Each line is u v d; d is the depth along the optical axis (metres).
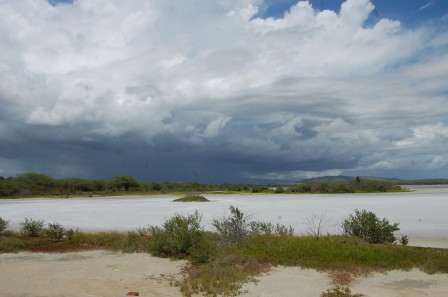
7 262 13.33
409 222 22.89
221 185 108.94
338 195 65.69
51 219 28.64
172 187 103.50
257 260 12.14
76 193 89.38
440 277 10.41
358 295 9.04
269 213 29.66
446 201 42.56
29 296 9.38
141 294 9.53
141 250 14.95
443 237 17.12
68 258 13.94
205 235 15.39
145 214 31.56
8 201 62.44
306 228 20.62
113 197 72.44
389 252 12.27
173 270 11.97
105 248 15.55
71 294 9.55
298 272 11.05
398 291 9.37
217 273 10.94
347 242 13.55
